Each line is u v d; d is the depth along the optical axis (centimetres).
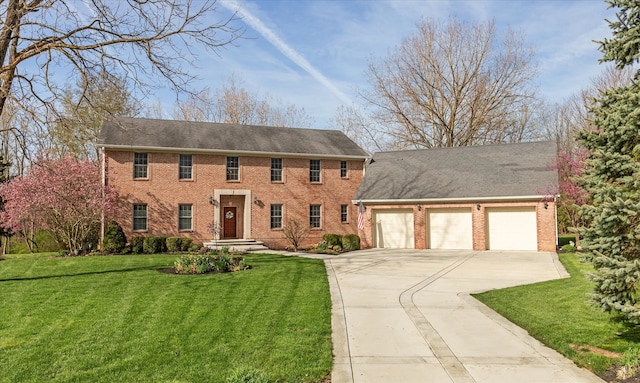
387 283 1275
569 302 967
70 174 2203
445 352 649
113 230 2189
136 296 1044
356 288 1190
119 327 773
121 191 2356
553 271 1504
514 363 600
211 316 847
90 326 782
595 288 626
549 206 2156
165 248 2316
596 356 611
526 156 2494
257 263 1720
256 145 2697
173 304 955
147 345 670
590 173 652
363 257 2027
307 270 1512
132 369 572
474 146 2791
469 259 1911
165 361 600
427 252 2267
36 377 550
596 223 600
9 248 3172
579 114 3528
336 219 2836
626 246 595
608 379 539
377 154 3080
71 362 600
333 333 748
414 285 1241
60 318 841
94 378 544
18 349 657
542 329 754
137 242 2234
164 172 2453
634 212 553
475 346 677
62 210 2209
